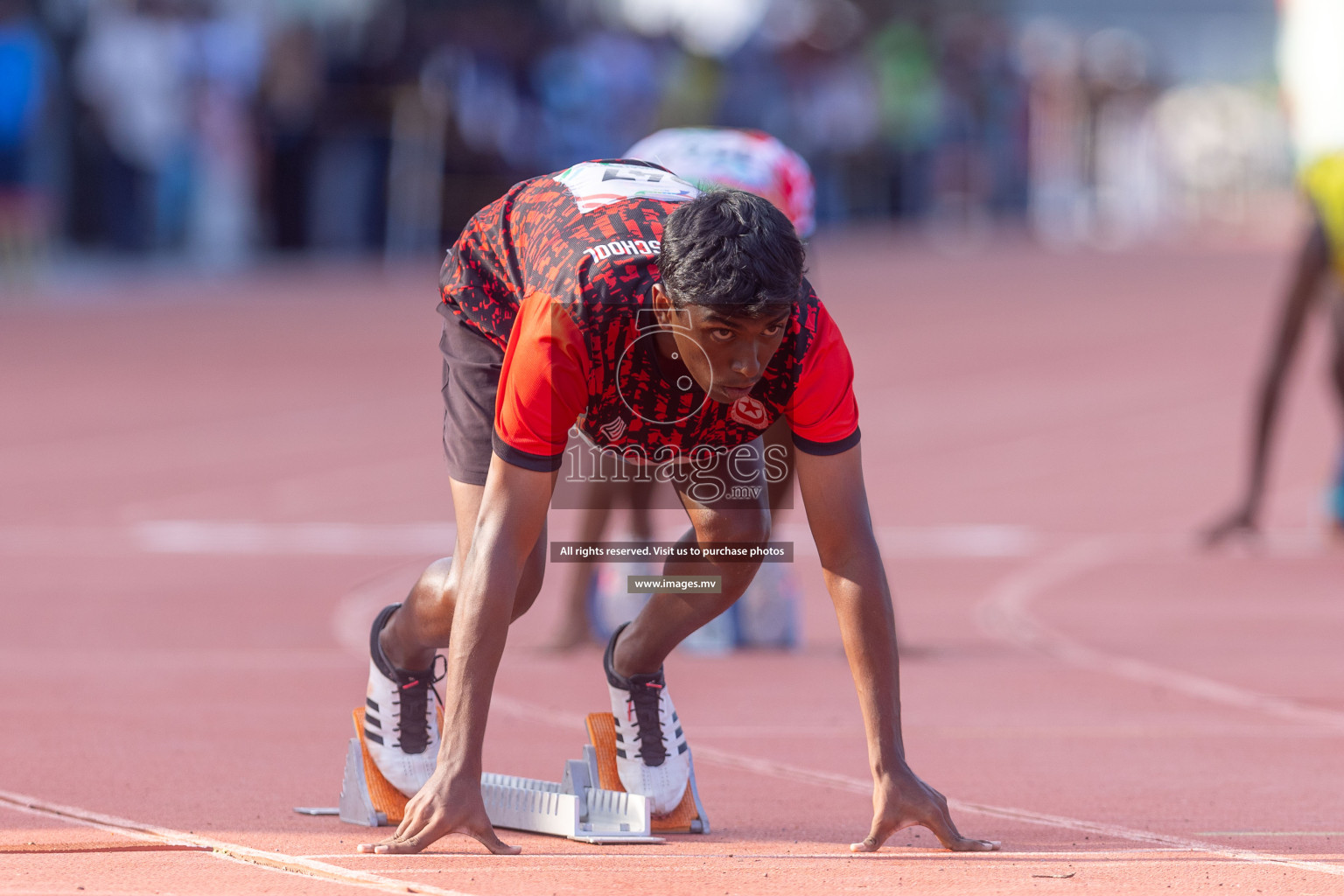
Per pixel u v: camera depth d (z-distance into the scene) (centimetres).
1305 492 3034
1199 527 2720
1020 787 1296
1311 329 5425
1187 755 1405
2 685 1655
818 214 7544
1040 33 10500
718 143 1688
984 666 1794
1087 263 7262
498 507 1026
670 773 1159
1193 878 1019
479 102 5722
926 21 8600
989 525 2727
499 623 1024
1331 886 1002
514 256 1095
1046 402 4038
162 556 2391
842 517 1057
